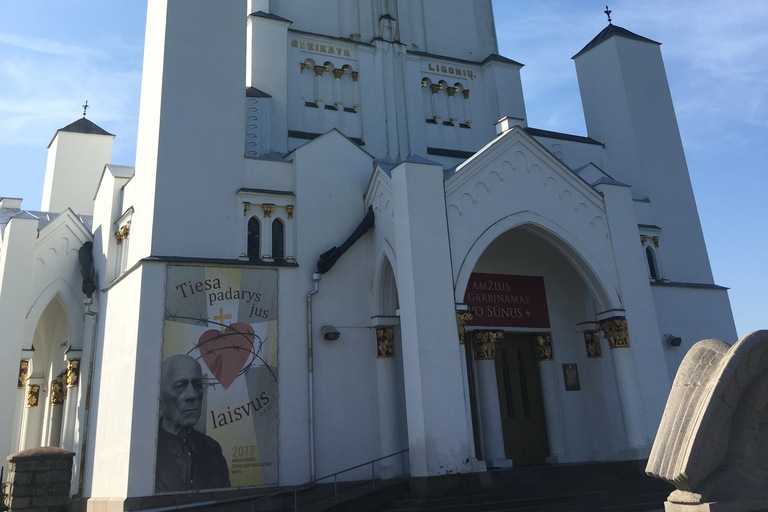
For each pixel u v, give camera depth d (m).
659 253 27.14
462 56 31.20
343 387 20.97
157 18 23.03
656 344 21.91
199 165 21.41
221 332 19.94
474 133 29.92
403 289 19.25
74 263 25.08
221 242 21.05
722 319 27.17
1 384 22.33
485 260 24.14
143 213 21.23
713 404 8.12
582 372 24.75
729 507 7.79
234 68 22.81
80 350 24.25
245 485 18.95
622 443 24.02
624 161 29.23
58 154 35.31
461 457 17.89
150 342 19.08
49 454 18.23
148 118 22.30
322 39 28.14
